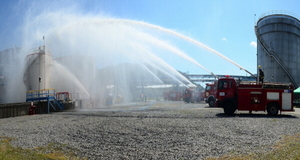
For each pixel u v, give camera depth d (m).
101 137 12.66
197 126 15.99
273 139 11.62
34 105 28.17
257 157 8.48
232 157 8.62
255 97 24.00
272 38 70.62
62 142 11.54
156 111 27.58
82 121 18.98
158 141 11.55
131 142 11.43
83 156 9.15
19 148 10.30
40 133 13.97
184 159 8.59
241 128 15.11
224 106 24.56
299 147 9.78
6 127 16.47
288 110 23.58
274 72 69.88
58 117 22.42
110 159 8.74
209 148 10.05
